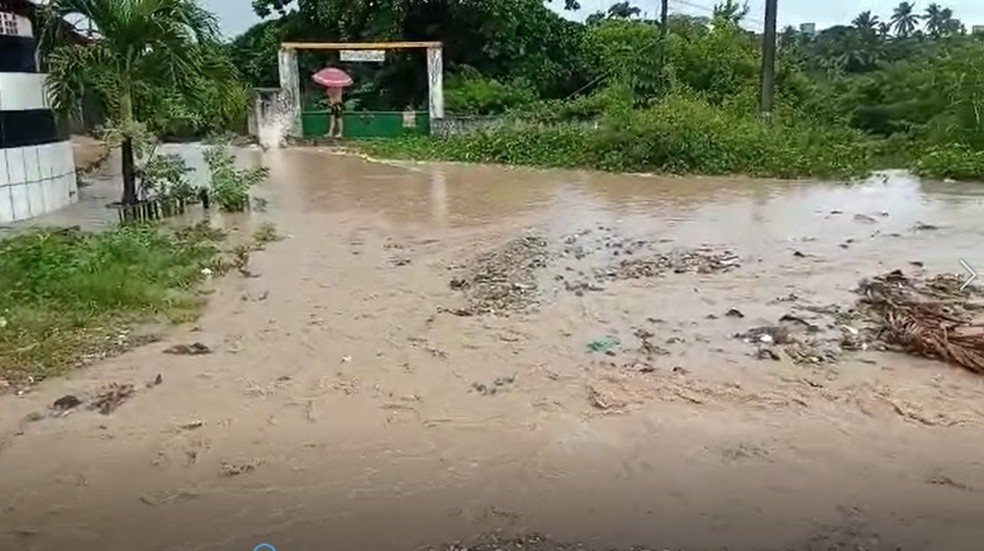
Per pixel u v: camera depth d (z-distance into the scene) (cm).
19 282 823
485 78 3322
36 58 1338
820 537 425
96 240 992
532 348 704
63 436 547
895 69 2777
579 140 2323
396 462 508
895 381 620
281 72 3139
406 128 3091
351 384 628
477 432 546
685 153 2088
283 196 1662
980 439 529
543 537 427
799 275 948
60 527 442
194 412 581
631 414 571
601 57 3500
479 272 974
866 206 1480
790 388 611
